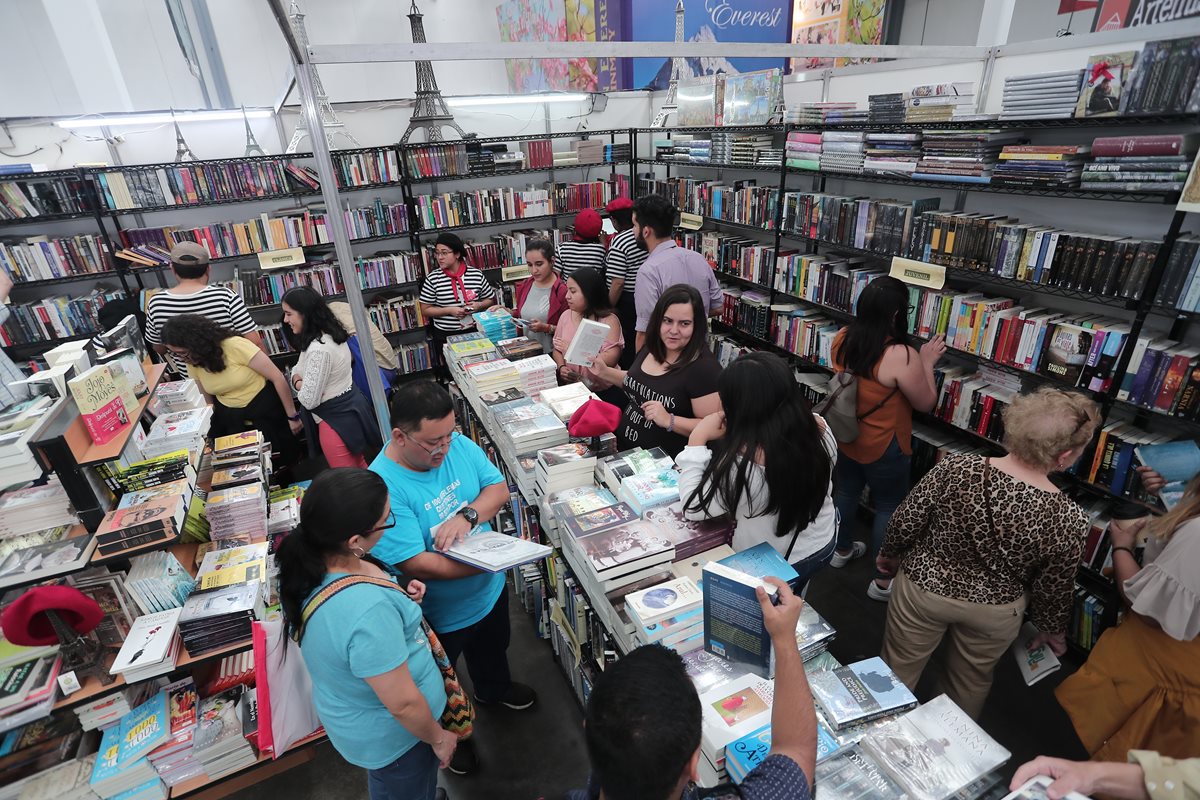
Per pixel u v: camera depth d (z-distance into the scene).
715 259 4.88
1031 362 2.68
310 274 5.16
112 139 4.50
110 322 4.14
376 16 5.82
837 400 2.87
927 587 1.97
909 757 1.34
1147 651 1.65
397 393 1.78
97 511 1.87
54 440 1.73
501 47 1.76
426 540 1.95
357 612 1.40
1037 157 2.41
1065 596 1.80
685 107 4.84
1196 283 2.10
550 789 2.29
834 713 1.44
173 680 2.28
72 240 4.33
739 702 1.42
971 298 2.98
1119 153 2.15
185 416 2.54
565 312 3.68
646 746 0.81
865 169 3.25
